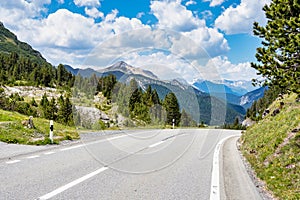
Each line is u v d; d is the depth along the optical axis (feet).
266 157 33.94
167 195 18.97
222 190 20.80
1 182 20.63
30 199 17.16
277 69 28.12
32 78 493.77
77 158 29.91
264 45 30.73
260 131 50.57
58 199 17.30
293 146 31.94
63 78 484.33
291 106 53.16
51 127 41.73
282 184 23.29
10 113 75.15
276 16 28.63
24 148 36.17
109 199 17.63
